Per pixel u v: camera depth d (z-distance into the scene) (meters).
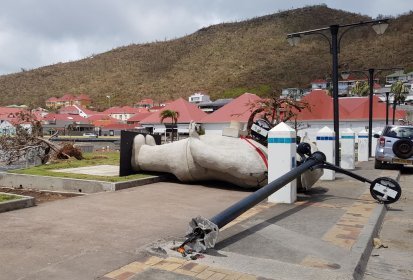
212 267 4.19
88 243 5.00
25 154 19.28
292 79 102.38
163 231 5.66
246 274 4.01
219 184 10.47
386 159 15.05
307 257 4.61
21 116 20.66
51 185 10.78
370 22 14.41
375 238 5.82
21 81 153.00
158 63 151.62
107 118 87.69
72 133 70.69
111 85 139.88
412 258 5.18
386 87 89.94
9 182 11.64
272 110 23.20
